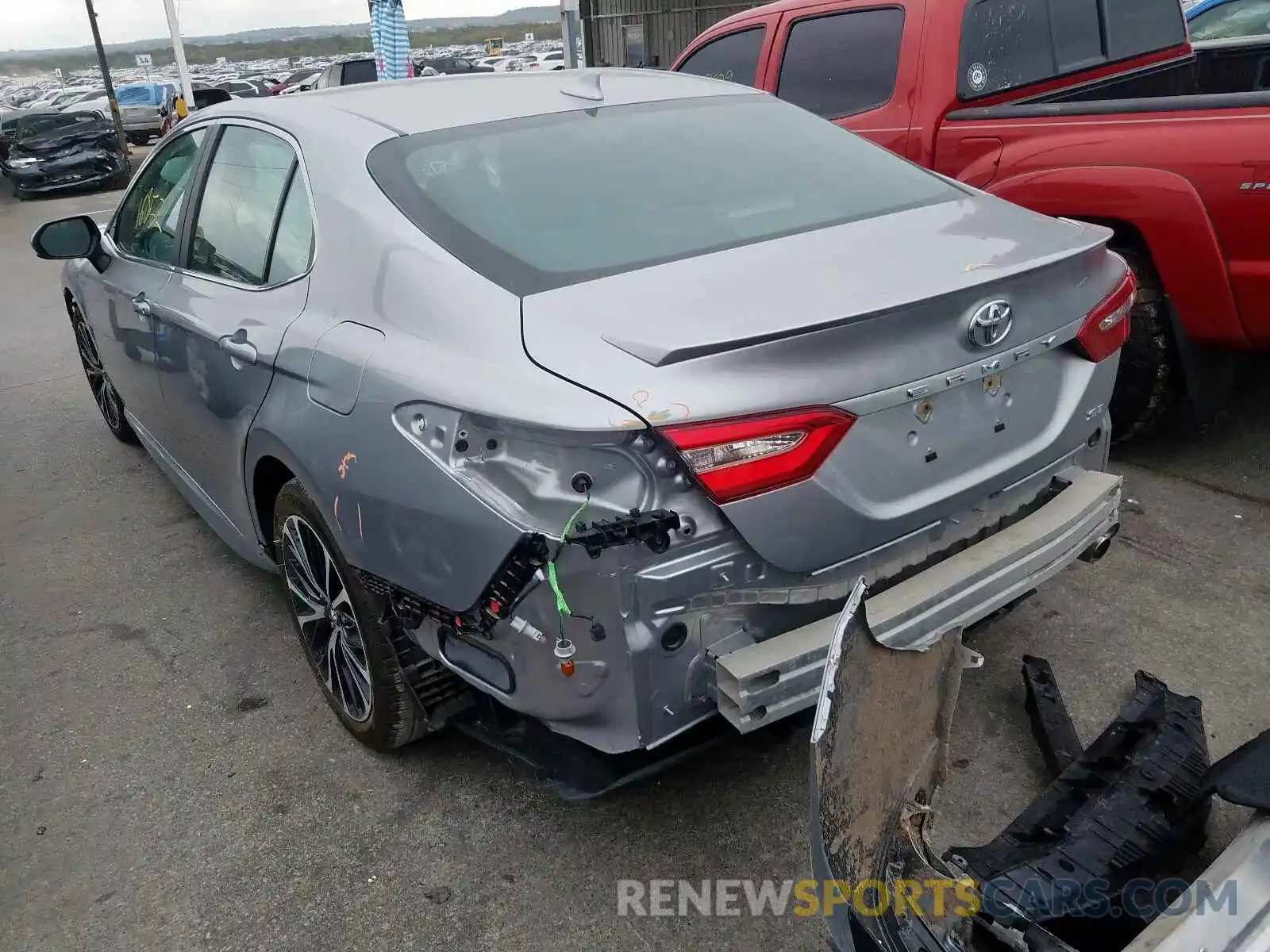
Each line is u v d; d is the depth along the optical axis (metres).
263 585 3.77
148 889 2.39
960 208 2.69
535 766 2.28
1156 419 4.03
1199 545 3.50
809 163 2.86
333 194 2.55
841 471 1.96
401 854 2.44
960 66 4.38
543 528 1.88
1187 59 5.23
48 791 2.75
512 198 2.45
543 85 3.09
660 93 3.15
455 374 2.03
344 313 2.42
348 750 2.82
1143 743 2.30
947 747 1.98
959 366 2.09
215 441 3.13
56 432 5.62
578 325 2.00
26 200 17.30
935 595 2.11
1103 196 3.71
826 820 1.51
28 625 3.61
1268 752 1.78
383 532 2.19
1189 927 1.44
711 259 2.24
